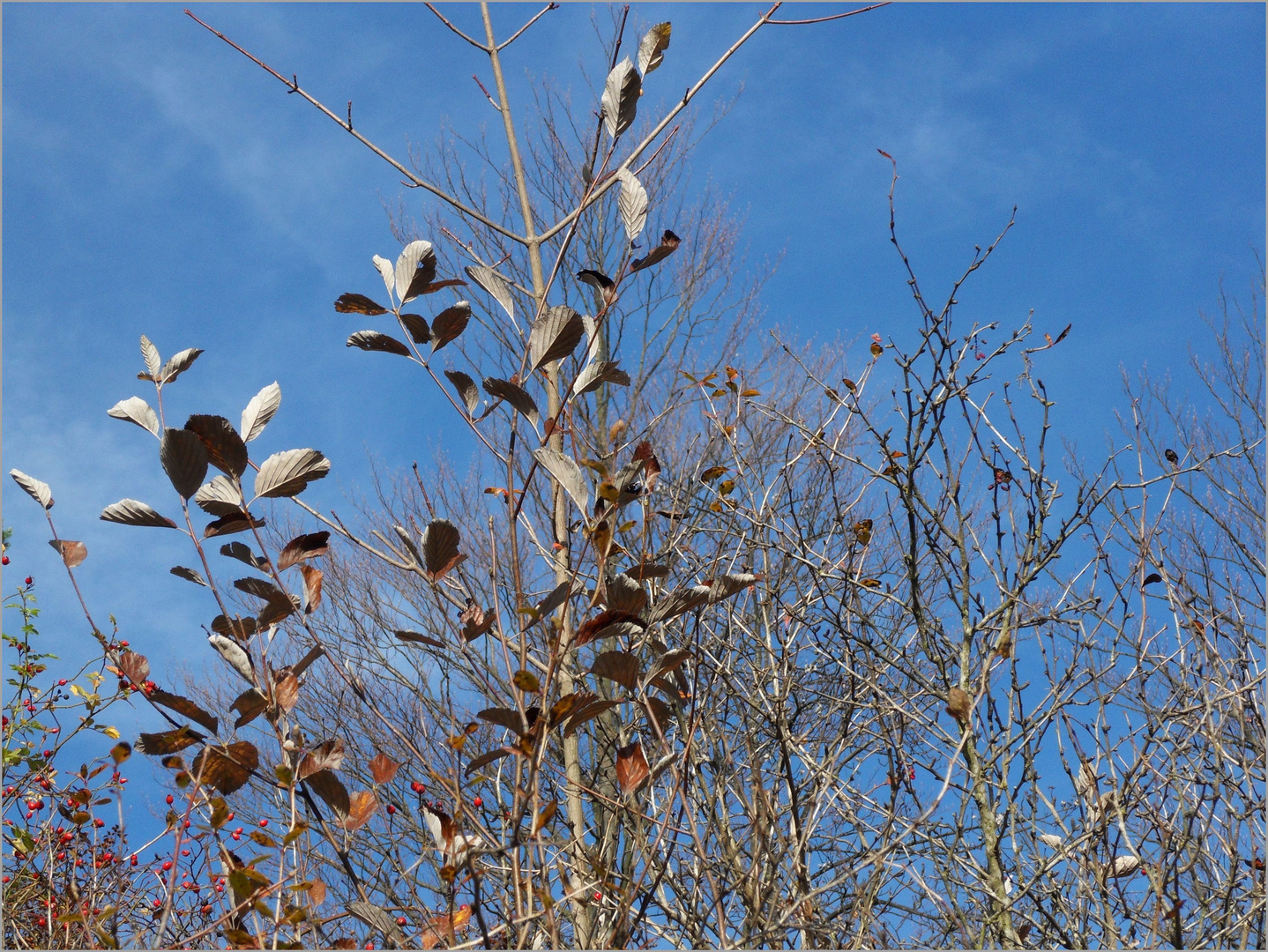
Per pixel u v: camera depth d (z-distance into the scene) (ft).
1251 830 10.03
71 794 9.83
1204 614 11.72
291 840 7.43
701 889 9.93
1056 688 10.93
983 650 11.75
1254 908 9.48
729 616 11.07
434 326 7.89
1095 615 11.39
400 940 7.87
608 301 7.82
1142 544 11.06
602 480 7.95
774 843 9.45
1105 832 9.73
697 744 9.85
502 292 8.11
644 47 8.29
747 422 20.47
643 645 7.75
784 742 9.74
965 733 8.72
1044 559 11.39
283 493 7.47
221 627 7.63
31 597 15.34
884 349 12.36
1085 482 11.48
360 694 8.08
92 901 9.97
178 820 7.50
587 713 7.49
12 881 11.24
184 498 7.21
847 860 10.93
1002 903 10.18
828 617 12.01
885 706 10.75
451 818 7.47
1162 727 10.18
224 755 7.63
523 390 7.72
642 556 8.73
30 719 14.61
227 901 9.00
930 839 10.55
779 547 11.85
